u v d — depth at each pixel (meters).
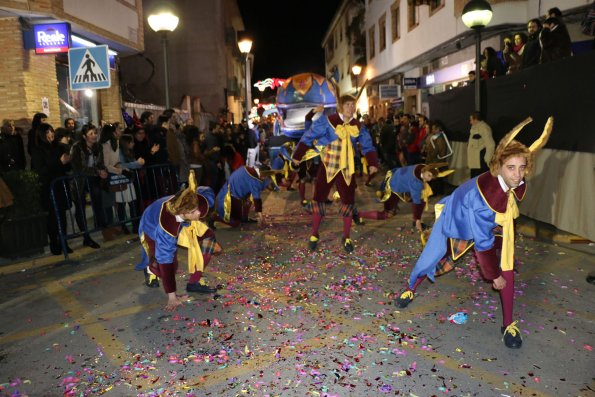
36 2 9.35
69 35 9.98
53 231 7.03
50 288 5.75
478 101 9.29
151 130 9.04
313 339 4.14
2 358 4.05
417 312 4.64
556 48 8.46
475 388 3.37
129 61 25.91
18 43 9.83
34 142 7.28
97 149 7.57
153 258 4.95
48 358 4.02
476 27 9.07
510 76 8.49
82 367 3.85
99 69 8.24
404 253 6.60
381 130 15.77
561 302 4.77
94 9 11.40
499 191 3.67
